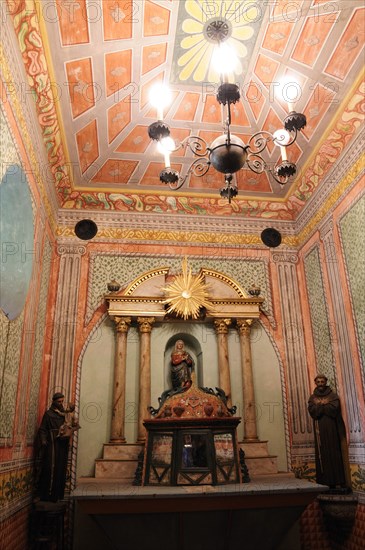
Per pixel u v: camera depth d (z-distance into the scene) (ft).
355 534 19.42
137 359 23.79
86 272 25.12
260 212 27.35
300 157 23.57
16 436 17.48
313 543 21.40
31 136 18.10
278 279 26.45
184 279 24.44
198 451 18.81
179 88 20.16
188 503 16.37
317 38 17.67
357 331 20.26
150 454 19.16
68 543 20.39
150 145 23.07
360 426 19.74
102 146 22.79
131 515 16.33
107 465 21.08
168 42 17.95
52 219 24.06
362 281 19.94
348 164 21.40
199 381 24.88
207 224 27.07
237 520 17.04
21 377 17.95
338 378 21.89
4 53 14.15
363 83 18.65
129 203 26.32
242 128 22.20
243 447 22.39
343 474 19.90
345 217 21.59
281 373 24.62
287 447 23.27
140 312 23.79
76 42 17.04
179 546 16.69
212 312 24.40
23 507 18.28
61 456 19.88
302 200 26.16
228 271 26.30
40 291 21.42
